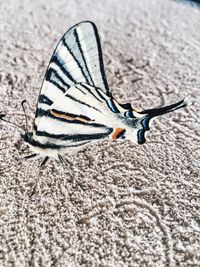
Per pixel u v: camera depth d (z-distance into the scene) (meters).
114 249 0.06
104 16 0.12
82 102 0.06
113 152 0.08
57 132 0.06
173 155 0.08
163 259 0.06
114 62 0.10
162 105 0.09
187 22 0.12
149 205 0.07
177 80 0.09
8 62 0.10
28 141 0.07
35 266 0.06
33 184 0.07
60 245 0.06
